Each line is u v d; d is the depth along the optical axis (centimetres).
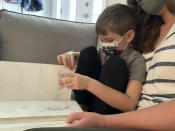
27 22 113
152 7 69
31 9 149
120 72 68
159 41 75
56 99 67
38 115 51
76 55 89
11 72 63
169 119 38
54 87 67
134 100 68
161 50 62
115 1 141
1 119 48
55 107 59
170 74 57
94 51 84
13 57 109
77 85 65
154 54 67
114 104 67
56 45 117
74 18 160
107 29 76
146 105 62
